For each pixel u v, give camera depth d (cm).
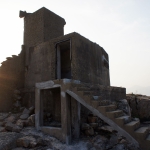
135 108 1305
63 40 898
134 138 431
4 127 768
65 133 632
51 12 1166
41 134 695
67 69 1168
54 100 889
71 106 723
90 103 553
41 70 1010
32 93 1056
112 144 634
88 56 960
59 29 1212
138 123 500
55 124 787
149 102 1286
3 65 1099
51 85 717
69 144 621
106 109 515
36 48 1073
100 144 625
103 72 1222
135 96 1458
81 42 902
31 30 1178
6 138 614
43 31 1087
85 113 815
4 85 1081
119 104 1046
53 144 612
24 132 714
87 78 913
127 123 478
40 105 761
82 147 599
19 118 896
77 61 838
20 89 1148
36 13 1158
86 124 727
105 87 974
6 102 1075
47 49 991
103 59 1234
